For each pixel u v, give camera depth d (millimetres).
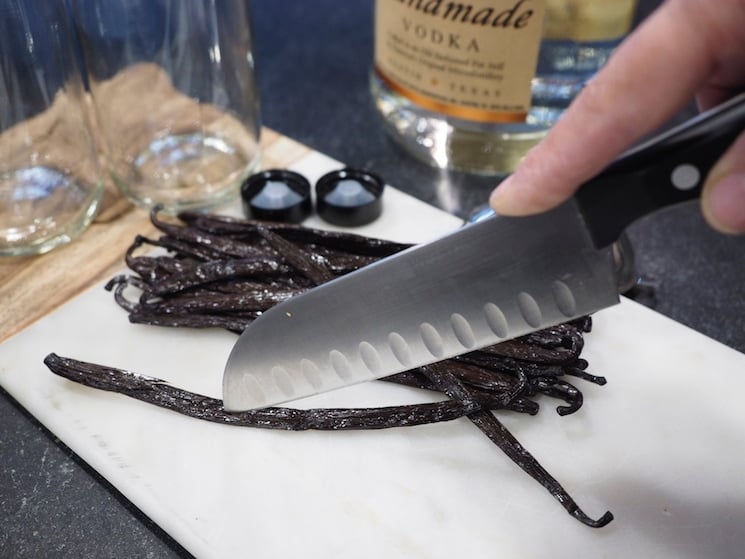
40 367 254
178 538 214
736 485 224
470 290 202
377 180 311
